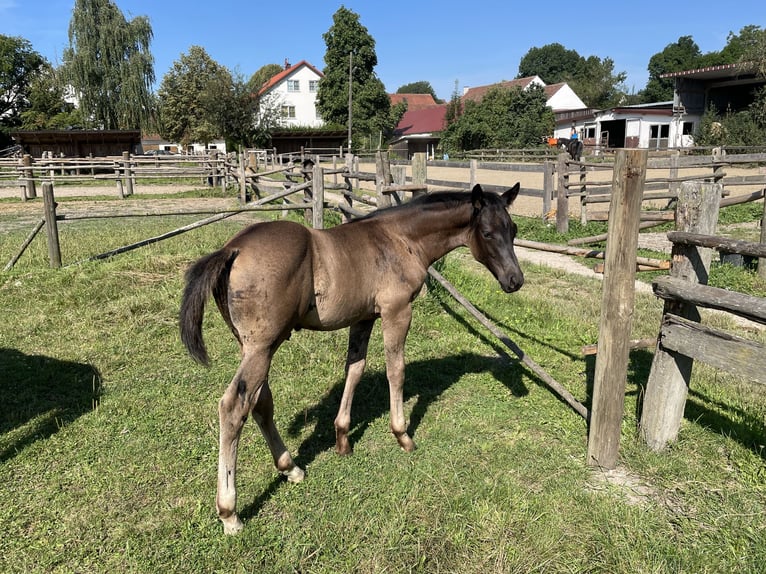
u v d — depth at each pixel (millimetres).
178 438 3586
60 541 2697
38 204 15586
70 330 5293
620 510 2939
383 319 3297
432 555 2637
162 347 5012
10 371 4445
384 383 4492
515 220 11992
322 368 4707
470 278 7523
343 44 51438
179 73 46406
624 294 3105
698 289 3055
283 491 3119
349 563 2590
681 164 11523
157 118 46969
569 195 10984
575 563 2598
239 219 12367
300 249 2777
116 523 2834
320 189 9016
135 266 6941
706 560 2584
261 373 2707
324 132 44844
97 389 4211
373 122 51531
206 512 2914
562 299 6945
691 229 3197
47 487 3086
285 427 3805
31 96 46188
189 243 8625
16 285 6344
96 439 3551
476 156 35250
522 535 2768
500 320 6051
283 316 2709
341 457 3463
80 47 42406
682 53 76875
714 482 3191
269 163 27938
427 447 3580
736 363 2895
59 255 7273
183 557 2627
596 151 29844
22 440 3510
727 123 29859
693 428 3746
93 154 32312
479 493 3070
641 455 3443
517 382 4562
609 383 3232
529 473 3301
